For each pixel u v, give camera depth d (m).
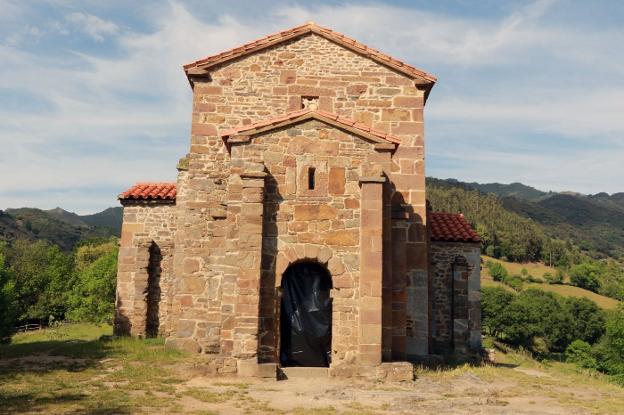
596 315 58.84
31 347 14.11
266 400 9.07
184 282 14.14
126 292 17.91
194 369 10.99
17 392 8.79
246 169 11.84
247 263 11.42
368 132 12.35
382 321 11.98
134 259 18.16
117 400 8.41
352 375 11.10
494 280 81.62
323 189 12.05
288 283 12.41
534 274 90.94
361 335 11.32
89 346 14.20
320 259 11.77
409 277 14.37
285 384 10.55
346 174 12.13
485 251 100.69
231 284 11.62
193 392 9.35
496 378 12.52
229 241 11.77
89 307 37.72
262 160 12.07
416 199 14.61
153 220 18.44
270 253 11.74
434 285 18.08
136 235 18.34
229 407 8.44
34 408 7.75
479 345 17.78
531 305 59.88
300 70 15.13
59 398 8.45
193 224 14.45
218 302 13.75
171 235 18.34
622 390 11.92
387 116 15.00
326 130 12.26
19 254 49.38
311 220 11.91
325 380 10.99
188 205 14.53
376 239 11.69
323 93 15.05
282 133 12.20
